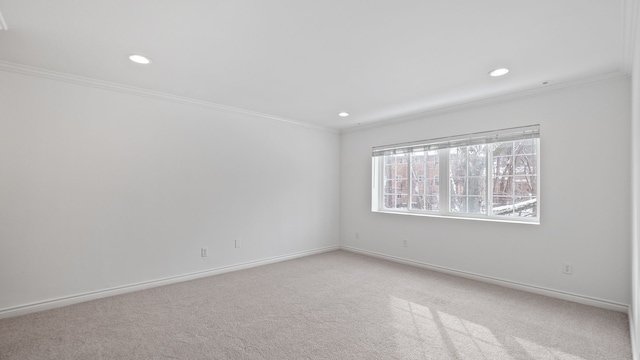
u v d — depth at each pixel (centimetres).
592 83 297
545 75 292
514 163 361
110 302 306
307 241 515
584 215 303
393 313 283
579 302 305
